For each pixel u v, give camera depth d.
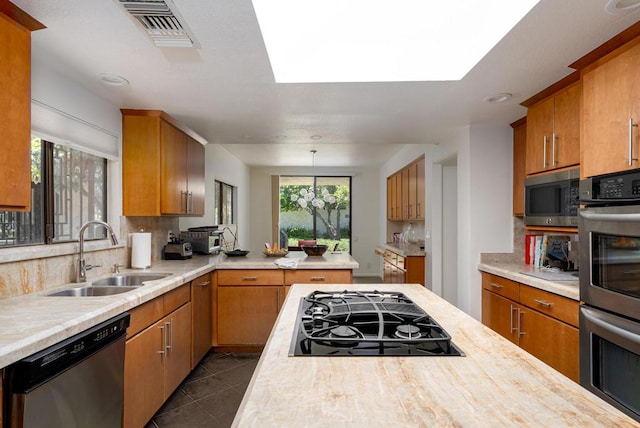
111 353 1.70
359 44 2.30
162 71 2.18
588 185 1.92
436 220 4.59
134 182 2.90
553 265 3.05
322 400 0.76
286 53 2.31
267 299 3.34
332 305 1.52
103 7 1.53
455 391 0.80
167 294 2.39
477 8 1.87
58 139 2.18
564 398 0.77
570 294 2.13
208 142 4.27
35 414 1.24
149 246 2.99
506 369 0.92
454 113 3.04
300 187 8.34
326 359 0.98
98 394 1.60
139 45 1.86
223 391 2.69
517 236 3.41
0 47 1.46
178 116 3.13
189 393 2.65
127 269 2.90
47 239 2.15
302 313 1.44
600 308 1.86
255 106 2.85
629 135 1.67
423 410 0.72
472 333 1.20
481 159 3.42
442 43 2.26
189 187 3.59
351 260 3.56
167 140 3.06
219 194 5.95
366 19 2.07
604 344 1.83
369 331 1.25
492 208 3.41
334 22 2.10
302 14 2.05
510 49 1.89
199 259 3.64
